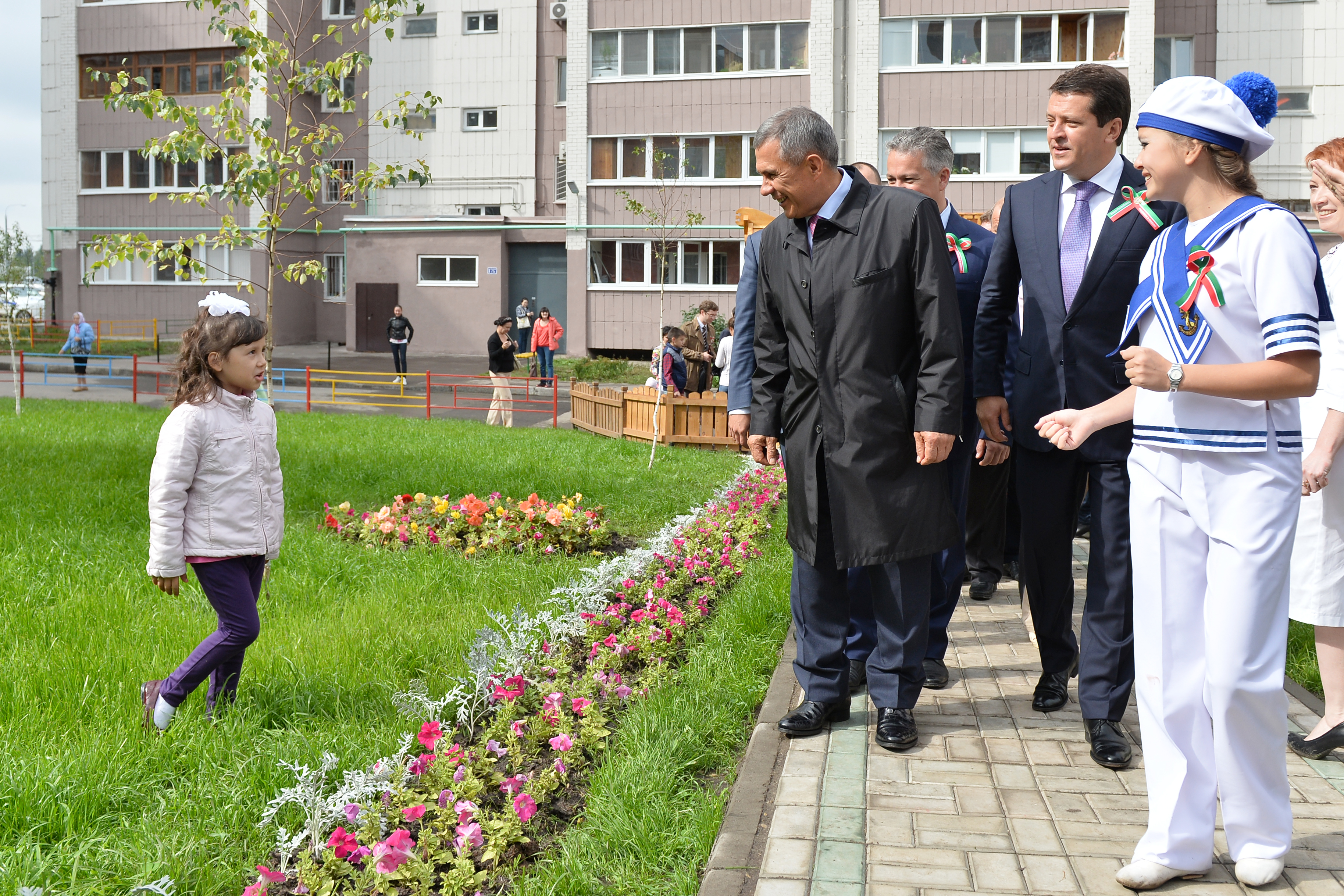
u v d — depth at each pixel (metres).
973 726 4.39
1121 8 28.64
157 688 4.39
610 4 31.48
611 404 17.41
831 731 4.35
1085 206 4.22
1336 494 4.05
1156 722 3.12
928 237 3.98
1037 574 4.46
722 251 31.70
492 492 10.78
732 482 11.06
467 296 33.66
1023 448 4.37
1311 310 2.82
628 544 8.93
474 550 8.20
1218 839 3.36
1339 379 3.97
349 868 3.22
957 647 5.59
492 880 3.28
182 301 36.19
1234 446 2.96
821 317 4.10
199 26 35.50
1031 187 4.38
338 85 11.80
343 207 36.31
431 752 3.89
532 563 7.82
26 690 4.64
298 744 4.12
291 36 11.45
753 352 4.65
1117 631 4.04
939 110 29.84
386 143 35.16
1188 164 3.03
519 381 20.17
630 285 32.09
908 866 3.22
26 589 6.42
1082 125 4.10
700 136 31.36
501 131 34.59
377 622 5.92
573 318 32.50
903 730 4.12
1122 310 4.11
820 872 3.18
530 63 34.22
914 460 4.07
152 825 3.50
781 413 4.45
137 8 36.00
